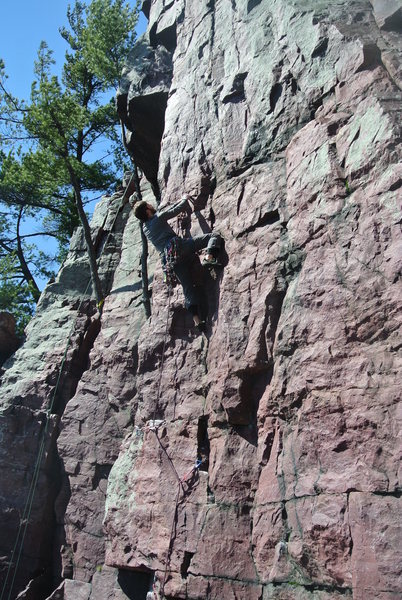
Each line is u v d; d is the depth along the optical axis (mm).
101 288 12703
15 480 10562
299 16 7344
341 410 5211
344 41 6516
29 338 12727
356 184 5738
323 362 5484
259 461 5930
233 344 6410
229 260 6934
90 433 10055
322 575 5004
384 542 4586
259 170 7047
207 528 6027
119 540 6961
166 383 7227
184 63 9250
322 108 6523
